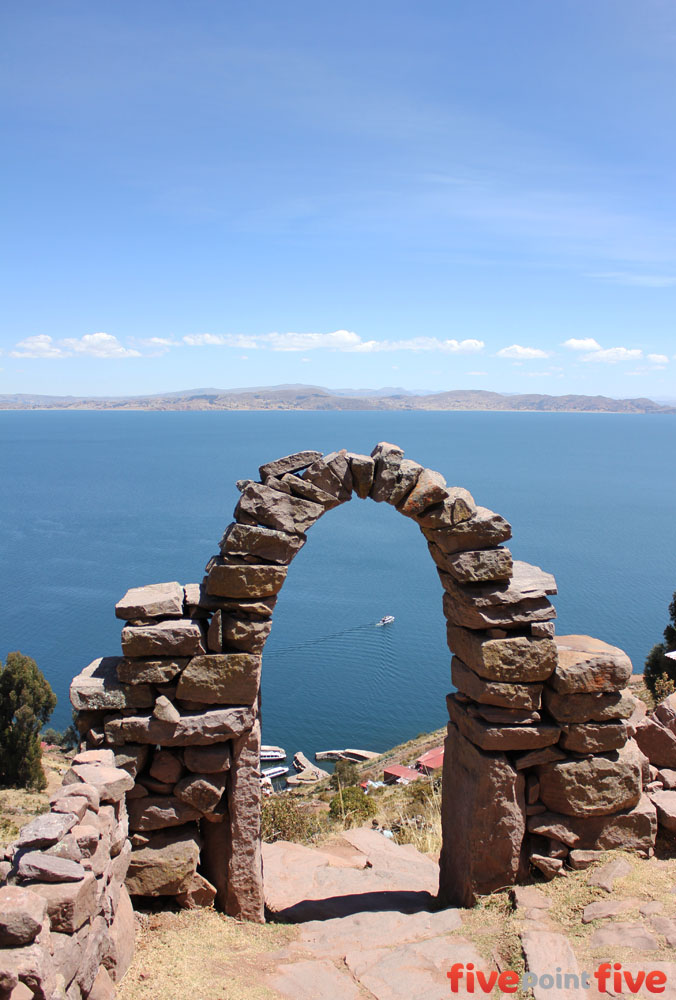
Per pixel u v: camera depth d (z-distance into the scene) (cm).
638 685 2950
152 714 757
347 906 872
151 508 17625
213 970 647
